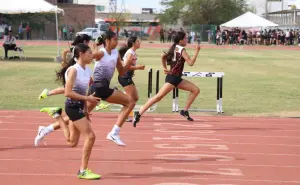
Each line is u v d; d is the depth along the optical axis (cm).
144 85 2192
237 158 974
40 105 1606
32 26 7244
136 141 1112
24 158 939
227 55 4581
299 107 1688
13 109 1524
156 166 897
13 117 1387
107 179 807
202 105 1686
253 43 6975
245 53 4969
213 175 845
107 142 1093
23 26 7131
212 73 1506
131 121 1353
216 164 922
